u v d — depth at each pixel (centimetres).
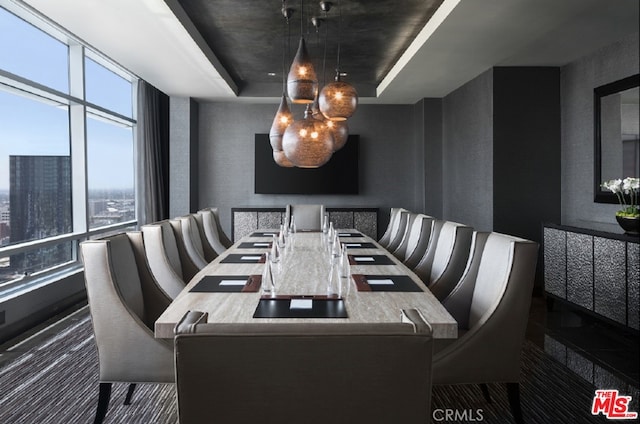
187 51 511
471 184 649
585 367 349
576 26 438
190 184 775
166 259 358
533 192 581
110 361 239
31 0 377
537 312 508
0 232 447
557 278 498
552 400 294
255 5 443
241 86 771
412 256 437
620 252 399
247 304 233
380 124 840
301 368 109
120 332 237
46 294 473
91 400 294
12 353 379
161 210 755
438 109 779
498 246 262
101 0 375
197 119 822
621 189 453
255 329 110
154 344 236
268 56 618
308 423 111
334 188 828
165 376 237
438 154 781
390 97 772
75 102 534
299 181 826
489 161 589
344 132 435
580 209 547
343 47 578
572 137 560
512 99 578
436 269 373
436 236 400
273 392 110
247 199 833
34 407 284
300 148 319
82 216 570
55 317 483
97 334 239
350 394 111
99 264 238
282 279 292
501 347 234
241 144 828
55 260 531
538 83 579
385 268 330
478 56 531
